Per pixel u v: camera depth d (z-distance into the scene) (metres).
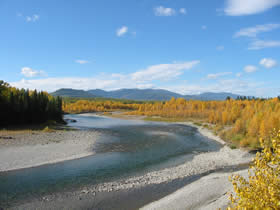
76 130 47.78
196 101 152.25
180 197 13.73
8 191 14.51
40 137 34.28
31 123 58.09
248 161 23.00
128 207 12.65
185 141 36.53
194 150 29.25
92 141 33.41
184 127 62.66
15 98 54.97
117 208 12.52
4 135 34.12
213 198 13.41
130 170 19.70
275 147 5.15
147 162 22.56
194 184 16.31
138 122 82.69
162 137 40.41
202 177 18.12
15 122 53.88
